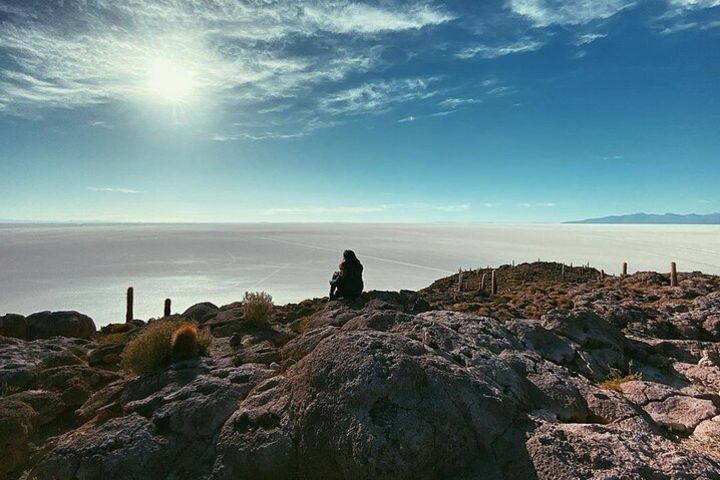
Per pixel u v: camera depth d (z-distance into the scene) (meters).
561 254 188.38
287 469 5.65
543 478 4.89
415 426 5.39
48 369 9.37
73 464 5.71
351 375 5.97
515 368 8.11
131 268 147.38
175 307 75.62
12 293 94.38
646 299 23.67
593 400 7.26
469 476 5.23
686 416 7.61
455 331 9.27
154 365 9.02
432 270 141.12
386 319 9.41
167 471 5.79
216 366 8.48
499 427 5.74
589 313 12.36
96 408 7.92
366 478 5.12
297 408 6.09
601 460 5.03
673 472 4.86
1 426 6.70
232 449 5.84
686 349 12.13
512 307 22.69
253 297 15.16
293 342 9.33
